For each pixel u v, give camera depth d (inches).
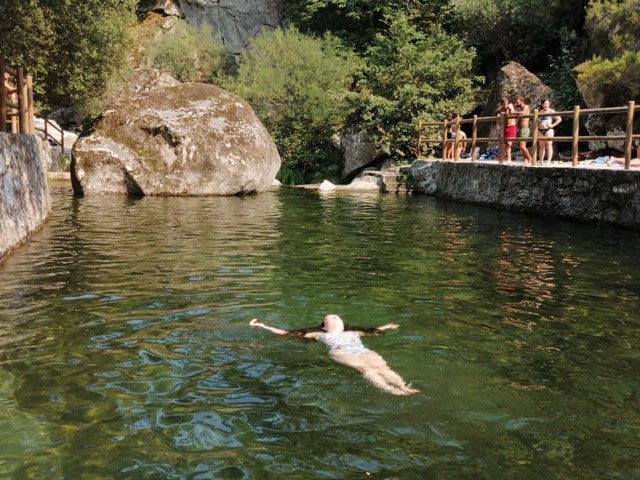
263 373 177.8
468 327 224.2
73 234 418.3
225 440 140.9
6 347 199.0
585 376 179.6
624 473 129.2
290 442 140.1
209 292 267.9
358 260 344.8
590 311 246.5
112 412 154.3
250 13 1397.6
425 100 896.9
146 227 454.9
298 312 239.6
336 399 161.2
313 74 1029.2
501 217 539.2
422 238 423.2
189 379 173.8
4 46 673.6
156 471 128.6
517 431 145.9
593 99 684.1
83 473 127.9
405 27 943.7
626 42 682.2
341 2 1152.8
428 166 773.3
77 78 790.5
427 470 129.2
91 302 250.5
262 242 399.5
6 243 342.0
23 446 138.3
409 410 155.6
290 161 1029.2
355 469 129.6
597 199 480.1
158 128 703.7
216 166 711.7
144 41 1332.4
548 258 352.2
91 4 745.6
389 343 204.8
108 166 690.2
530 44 979.9
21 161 406.0
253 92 1018.7
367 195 761.0
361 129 952.9
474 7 1010.1
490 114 895.7
